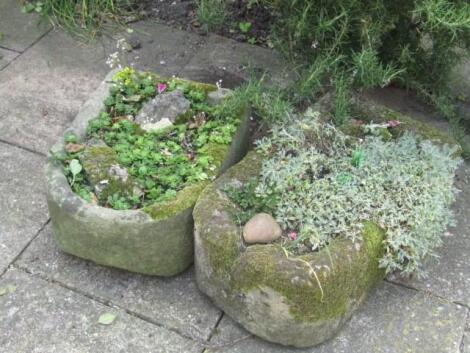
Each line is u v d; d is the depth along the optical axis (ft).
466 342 3.92
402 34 4.93
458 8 4.33
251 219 3.80
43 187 4.67
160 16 6.12
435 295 4.14
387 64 4.90
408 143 4.23
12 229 4.42
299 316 3.65
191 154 4.33
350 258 3.67
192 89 4.68
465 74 5.57
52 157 4.14
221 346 3.89
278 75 5.43
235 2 6.07
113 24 5.91
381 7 4.49
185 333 3.94
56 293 4.10
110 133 4.38
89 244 3.99
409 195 3.98
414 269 4.10
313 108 4.56
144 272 4.09
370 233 3.82
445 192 4.11
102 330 3.93
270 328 3.77
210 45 5.85
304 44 4.79
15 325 3.94
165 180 4.13
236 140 4.42
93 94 4.61
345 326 3.98
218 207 3.86
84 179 4.11
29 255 4.29
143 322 3.98
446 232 4.23
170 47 5.83
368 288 3.97
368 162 4.13
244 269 3.63
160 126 4.45
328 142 4.32
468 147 5.01
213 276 3.85
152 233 3.86
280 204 3.95
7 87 5.40
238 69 5.58
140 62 5.67
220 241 3.72
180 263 4.10
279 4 4.65
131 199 4.02
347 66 4.78
